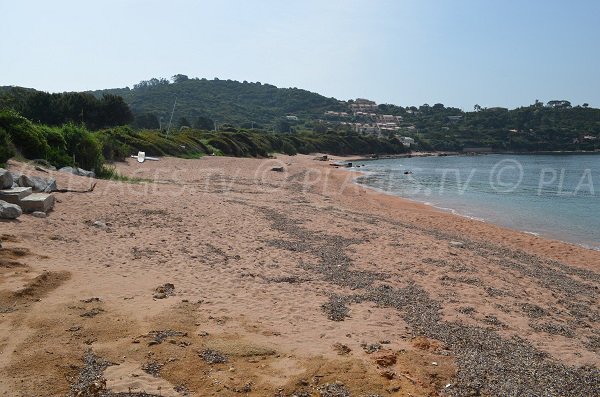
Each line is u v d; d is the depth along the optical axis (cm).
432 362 624
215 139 5828
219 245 1166
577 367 666
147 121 9619
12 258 866
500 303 927
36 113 5384
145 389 505
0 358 540
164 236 1184
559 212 2548
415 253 1271
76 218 1221
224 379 538
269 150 7581
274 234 1359
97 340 602
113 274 870
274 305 802
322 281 966
